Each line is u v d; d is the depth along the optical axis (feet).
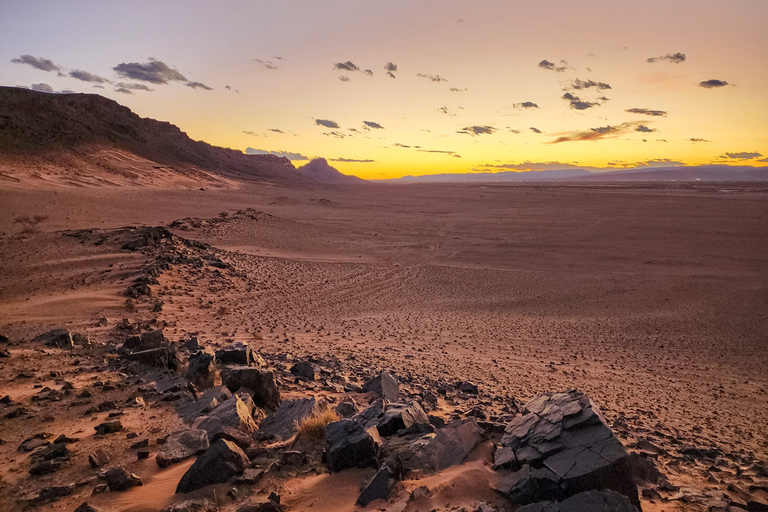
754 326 105.09
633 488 18.37
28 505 17.52
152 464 20.88
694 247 231.50
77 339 51.93
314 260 170.30
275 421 26.58
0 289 86.53
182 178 518.78
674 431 41.37
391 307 111.75
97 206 264.31
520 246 232.12
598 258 203.00
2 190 265.54
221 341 63.82
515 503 17.83
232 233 207.62
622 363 74.64
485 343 82.23
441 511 16.97
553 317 110.01
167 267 113.29
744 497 22.74
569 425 21.21
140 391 31.76
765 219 337.11
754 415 51.80
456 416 32.27
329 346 69.56
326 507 17.62
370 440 20.85
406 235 263.49
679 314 115.24
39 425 25.77
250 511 16.44
